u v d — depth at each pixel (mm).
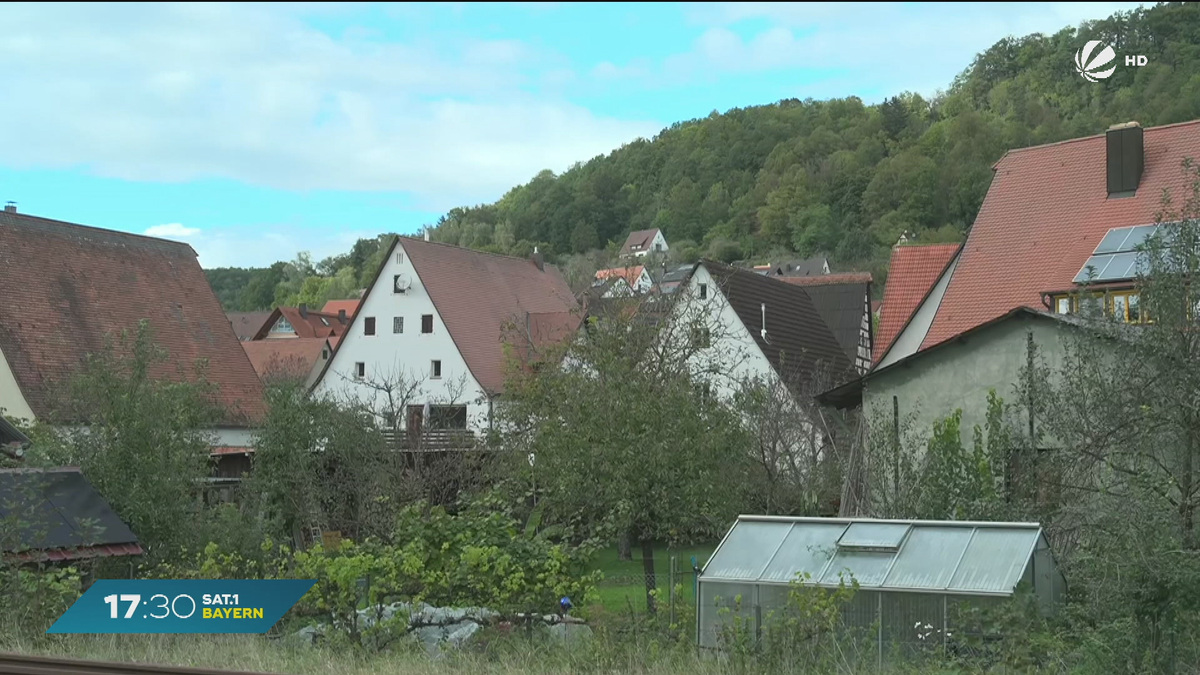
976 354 20016
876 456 18844
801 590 11172
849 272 88688
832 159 106625
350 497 26078
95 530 14422
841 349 45281
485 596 12289
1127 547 10406
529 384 22594
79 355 34812
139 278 39562
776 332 40719
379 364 50531
